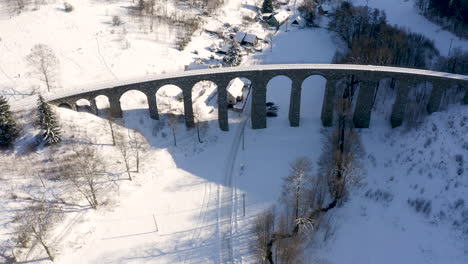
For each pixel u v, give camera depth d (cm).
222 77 9212
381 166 8856
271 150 9419
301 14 17150
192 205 8131
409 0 16475
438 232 7238
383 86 10969
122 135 9312
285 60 13638
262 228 7419
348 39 14012
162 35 13500
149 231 7562
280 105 10988
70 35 12606
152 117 9800
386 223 7662
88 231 7412
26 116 8919
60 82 10562
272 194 8281
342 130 9369
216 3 16388
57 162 8288
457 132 8319
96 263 6956
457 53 11975
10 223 7119
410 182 8244
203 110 10575
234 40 13600
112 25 13475
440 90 8931
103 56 11869
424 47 12588
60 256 6919
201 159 9288
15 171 8038
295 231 7325
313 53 14050
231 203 8162
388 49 11475
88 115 9444
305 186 8238
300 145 9512
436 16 14425
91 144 8806
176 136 9700
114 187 8244
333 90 9412
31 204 7525
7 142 8425
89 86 9381
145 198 8238
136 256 7112
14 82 10294
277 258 6931
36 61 10800
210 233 7575
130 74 11325
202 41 14100
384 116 10056
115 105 9481
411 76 8919
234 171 8931
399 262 6975
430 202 7688
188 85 9262
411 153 8750
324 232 7494
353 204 8056
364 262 7025
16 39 12056
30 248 6888
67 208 7612
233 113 10769
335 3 17550
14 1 14000
